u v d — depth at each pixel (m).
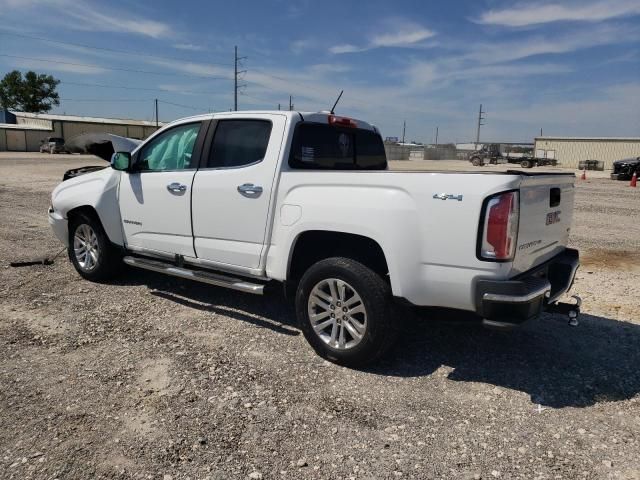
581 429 3.09
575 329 4.73
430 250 3.39
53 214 6.15
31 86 86.25
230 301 5.31
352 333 3.77
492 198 3.18
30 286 5.68
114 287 5.72
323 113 4.63
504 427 3.10
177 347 4.12
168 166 5.09
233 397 3.35
